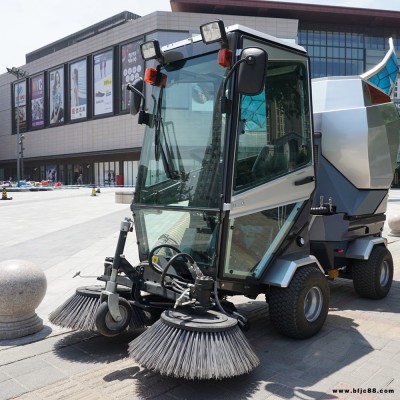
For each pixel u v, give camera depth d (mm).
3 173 72125
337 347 4297
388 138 6074
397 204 20766
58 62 56562
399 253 9523
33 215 17047
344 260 5965
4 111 67500
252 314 5336
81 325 4074
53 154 59250
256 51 3520
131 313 4094
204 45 4160
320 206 5660
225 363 3223
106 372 3779
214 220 3861
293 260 4348
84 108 53969
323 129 5805
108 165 54344
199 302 3621
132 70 47875
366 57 57125
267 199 4219
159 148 4402
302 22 54875
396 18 53844
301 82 4652
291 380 3615
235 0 48156
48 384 3568
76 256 8898
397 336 4605
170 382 3588
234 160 3855
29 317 4660
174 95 4340
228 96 3846
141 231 4633
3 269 4578
